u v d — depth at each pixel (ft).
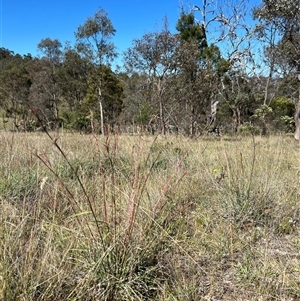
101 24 77.15
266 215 9.43
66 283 5.91
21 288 5.21
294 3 36.04
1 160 12.05
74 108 84.58
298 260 7.26
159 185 9.56
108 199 8.27
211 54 45.73
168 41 47.96
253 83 66.39
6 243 5.64
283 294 6.09
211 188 10.77
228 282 6.59
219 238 8.05
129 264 6.15
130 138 11.06
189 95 41.91
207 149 15.06
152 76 51.57
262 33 55.83
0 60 141.59
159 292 6.17
